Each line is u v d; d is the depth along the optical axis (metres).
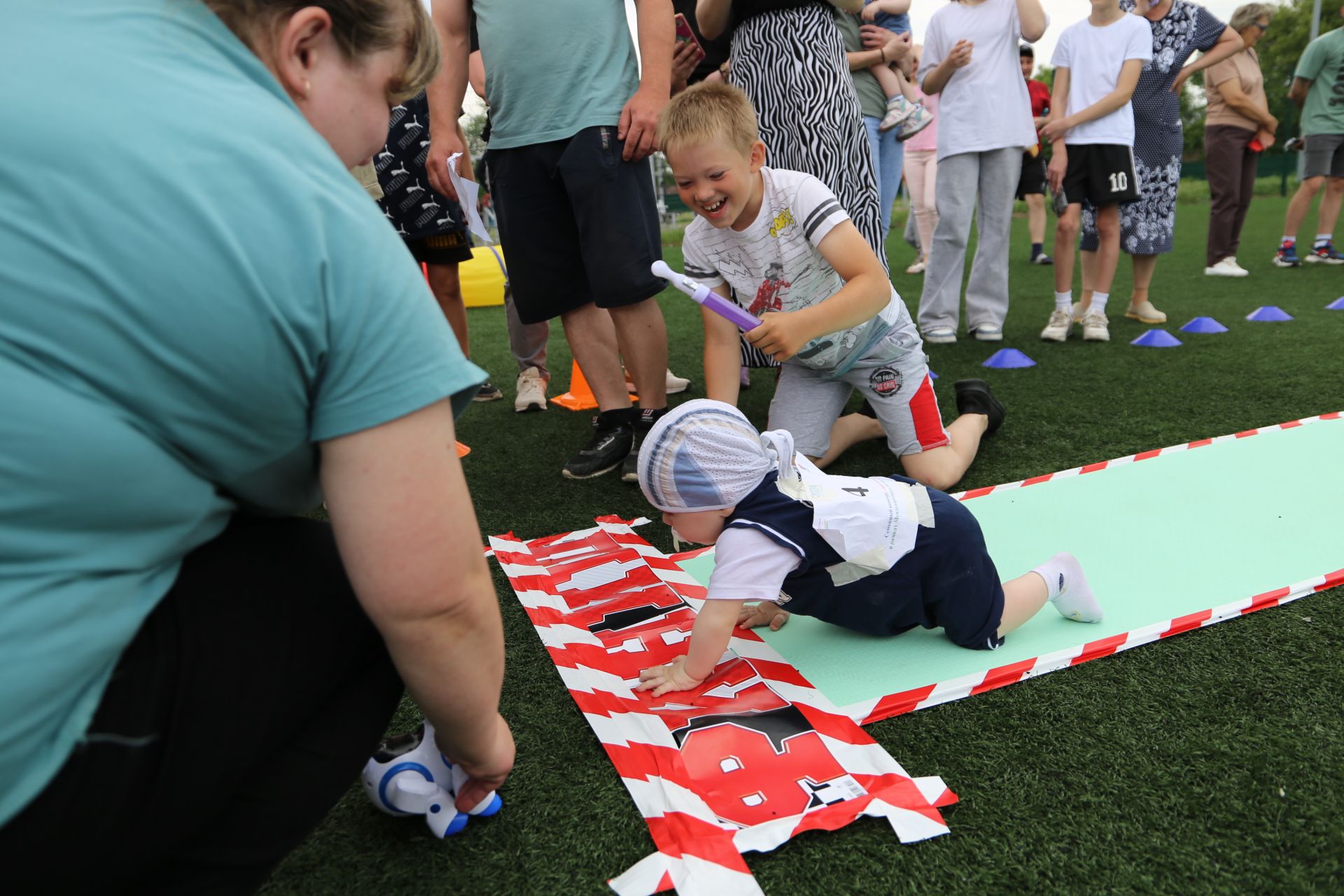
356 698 0.87
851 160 2.72
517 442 3.00
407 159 2.88
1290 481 2.11
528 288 2.62
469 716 0.90
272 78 0.72
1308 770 1.17
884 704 1.36
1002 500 2.13
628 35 2.43
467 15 2.54
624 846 1.12
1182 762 1.20
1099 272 3.90
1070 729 1.29
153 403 0.61
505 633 1.69
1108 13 3.70
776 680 1.46
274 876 1.10
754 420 3.01
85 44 0.62
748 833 1.11
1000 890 1.02
